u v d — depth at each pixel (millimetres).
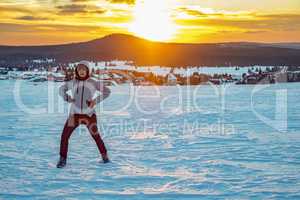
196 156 8875
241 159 8555
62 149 8008
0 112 18594
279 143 10422
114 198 5977
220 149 9656
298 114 16906
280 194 6145
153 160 8500
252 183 6746
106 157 8320
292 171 7555
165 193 6195
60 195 6105
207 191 6305
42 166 8023
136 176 7207
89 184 6711
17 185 6648
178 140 10938
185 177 7129
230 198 5957
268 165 8031
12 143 10586
